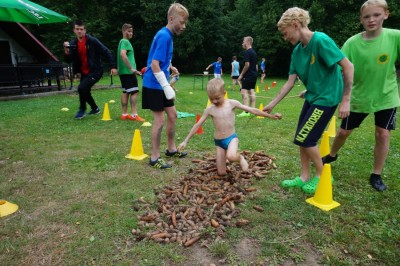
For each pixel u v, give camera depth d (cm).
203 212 287
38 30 2798
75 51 659
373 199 317
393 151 478
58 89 1277
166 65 384
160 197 313
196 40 3158
